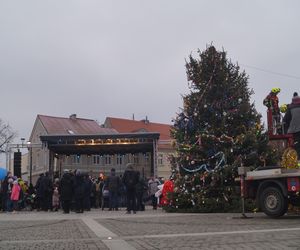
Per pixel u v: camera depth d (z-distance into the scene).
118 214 20.84
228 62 22.89
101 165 76.62
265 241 9.41
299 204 16.31
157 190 27.08
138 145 36.19
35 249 9.02
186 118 22.64
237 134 22.00
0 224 15.37
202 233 11.30
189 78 23.03
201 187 21.34
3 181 26.39
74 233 12.02
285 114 16.95
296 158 16.11
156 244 9.38
